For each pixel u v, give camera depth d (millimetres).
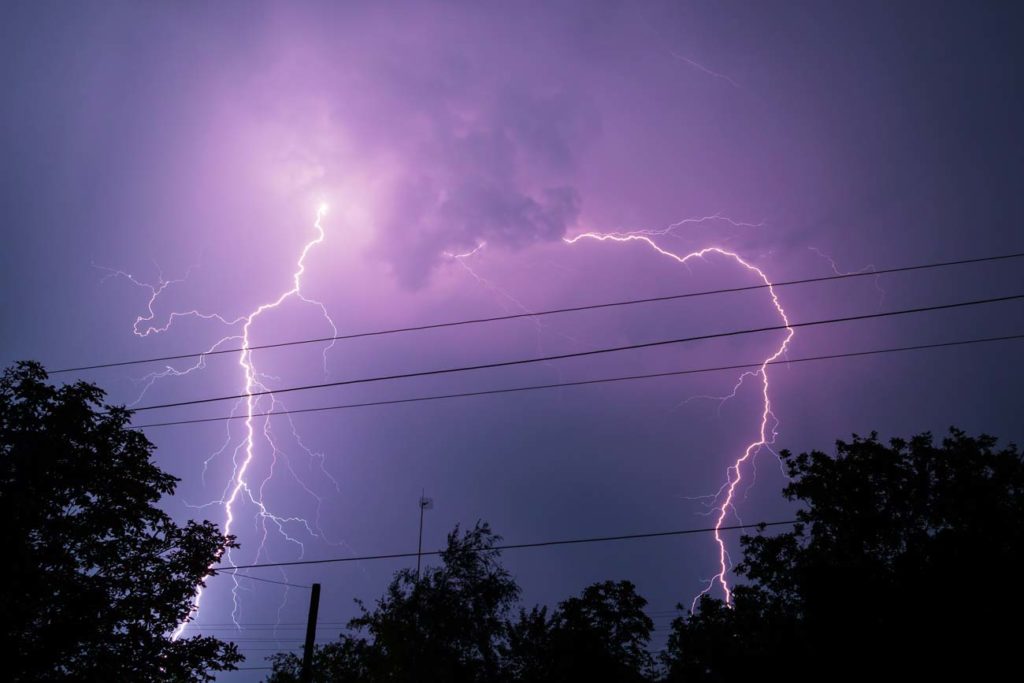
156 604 10516
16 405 10523
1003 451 14695
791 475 16172
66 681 9492
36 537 10055
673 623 18547
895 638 13211
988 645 12602
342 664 19719
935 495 14750
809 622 14266
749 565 16172
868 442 15750
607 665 17688
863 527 14828
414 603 17781
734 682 15531
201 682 10648
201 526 11508
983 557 13180
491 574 18391
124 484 10766
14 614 9398
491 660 17484
